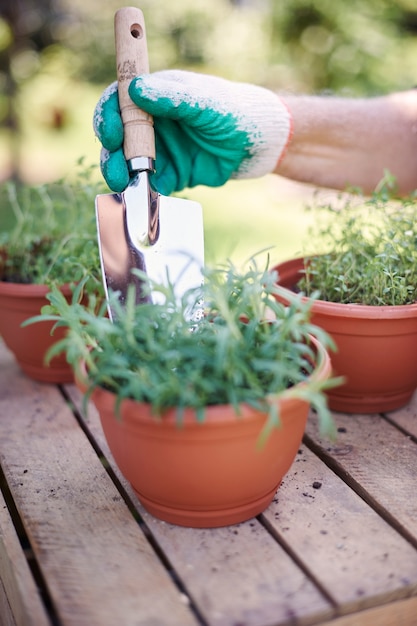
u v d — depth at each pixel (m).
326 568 0.72
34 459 0.95
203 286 0.73
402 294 0.99
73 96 5.27
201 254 0.97
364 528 0.78
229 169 1.13
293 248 2.89
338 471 0.92
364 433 0.99
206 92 1.00
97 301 1.07
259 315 0.74
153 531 0.78
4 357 1.33
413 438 0.98
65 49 4.77
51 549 0.76
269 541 0.76
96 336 0.75
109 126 0.95
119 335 0.72
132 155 0.95
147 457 0.72
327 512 0.81
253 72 4.71
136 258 0.94
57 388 1.18
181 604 0.68
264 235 3.08
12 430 1.03
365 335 0.96
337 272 1.07
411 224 1.06
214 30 5.04
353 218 1.12
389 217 1.08
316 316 0.98
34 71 4.54
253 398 0.68
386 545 0.75
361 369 0.99
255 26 4.92
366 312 0.93
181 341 0.69
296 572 0.72
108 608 0.67
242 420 0.67
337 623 0.68
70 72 4.97
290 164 1.24
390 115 1.29
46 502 0.85
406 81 4.20
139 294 0.91
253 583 0.70
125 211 0.95
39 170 4.27
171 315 0.70
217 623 0.65
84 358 0.76
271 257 2.74
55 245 1.25
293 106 1.19
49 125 5.30
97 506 0.84
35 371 1.20
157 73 1.03
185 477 0.72
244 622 0.65
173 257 0.96
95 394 0.72
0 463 0.96
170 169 1.14
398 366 0.99
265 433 0.65
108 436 0.76
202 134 1.07
